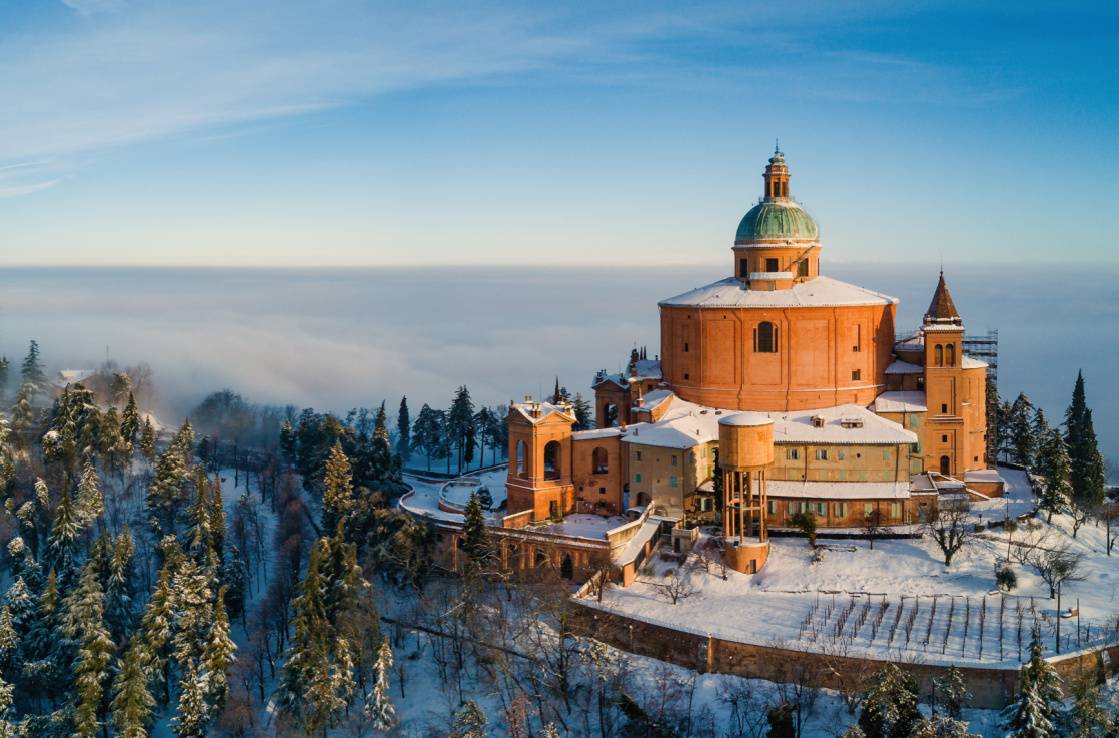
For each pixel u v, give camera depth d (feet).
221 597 396.16
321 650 372.38
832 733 327.26
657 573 438.40
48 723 380.58
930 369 510.99
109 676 390.83
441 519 487.20
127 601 439.22
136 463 643.04
